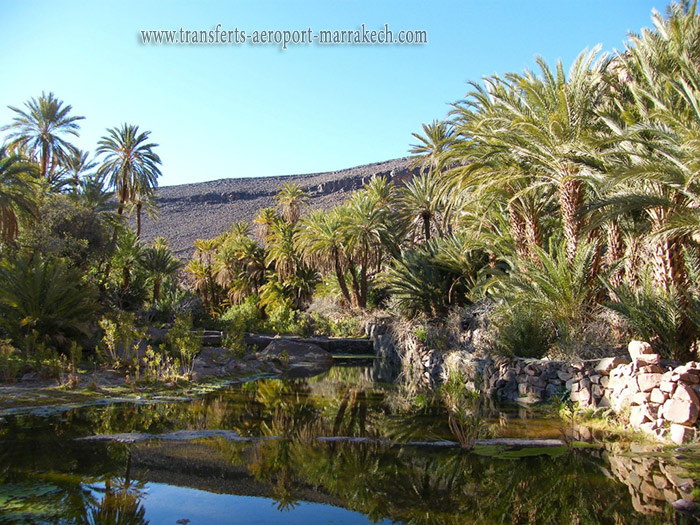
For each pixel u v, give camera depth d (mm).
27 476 4910
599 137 9797
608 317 10516
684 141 7551
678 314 8961
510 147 12133
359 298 33219
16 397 9242
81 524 3785
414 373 16578
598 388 8633
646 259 10992
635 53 10305
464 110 14086
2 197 19359
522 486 4898
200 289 47750
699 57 9461
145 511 4141
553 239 14133
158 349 16422
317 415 8641
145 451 5973
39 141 28750
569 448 6281
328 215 31547
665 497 4547
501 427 7594
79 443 6254
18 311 13445
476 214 16141
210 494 4617
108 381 11555
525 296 11656
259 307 39531
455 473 5312
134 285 33562
